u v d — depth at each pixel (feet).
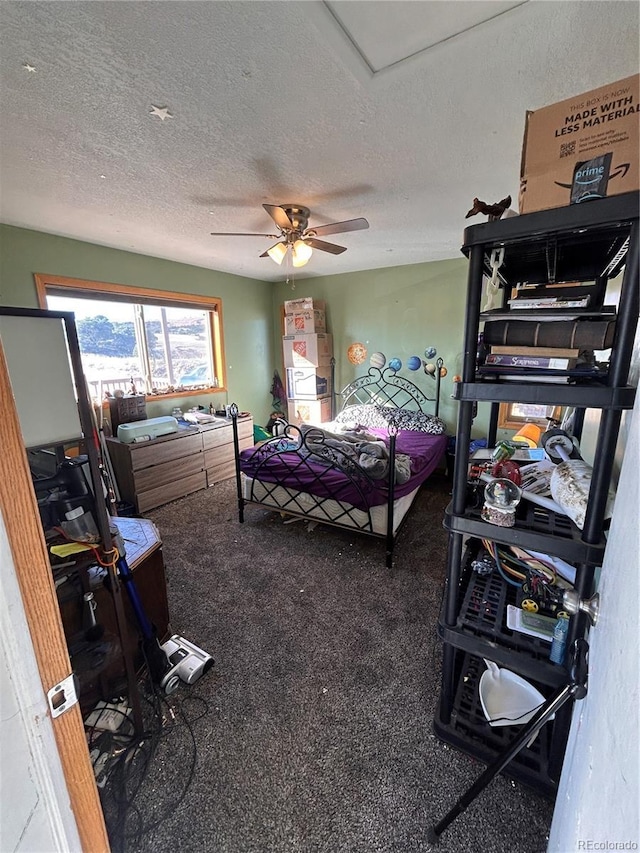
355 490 8.01
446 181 6.86
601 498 2.87
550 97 4.44
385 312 14.88
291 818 3.61
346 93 4.41
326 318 16.25
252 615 6.44
